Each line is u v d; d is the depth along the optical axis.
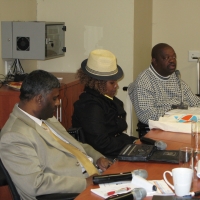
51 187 2.28
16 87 3.70
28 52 4.12
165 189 1.96
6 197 3.52
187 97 4.30
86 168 2.67
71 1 4.94
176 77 4.20
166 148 2.72
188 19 5.66
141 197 1.82
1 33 4.14
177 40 5.74
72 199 2.23
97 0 4.86
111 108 3.36
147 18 5.51
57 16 4.99
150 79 4.02
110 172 2.26
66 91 4.20
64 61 5.09
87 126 3.18
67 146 2.75
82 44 4.99
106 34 4.89
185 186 1.84
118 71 3.49
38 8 5.02
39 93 2.45
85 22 4.94
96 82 3.29
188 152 2.17
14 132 2.31
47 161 2.45
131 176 2.07
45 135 2.50
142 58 5.33
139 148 2.54
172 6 5.69
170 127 3.19
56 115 3.96
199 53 5.66
